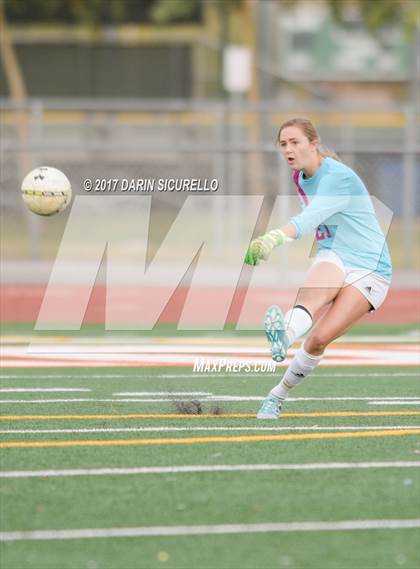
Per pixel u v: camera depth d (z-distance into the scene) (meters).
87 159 100.12
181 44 127.44
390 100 158.12
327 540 20.03
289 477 24.28
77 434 28.94
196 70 127.31
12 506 22.03
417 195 79.38
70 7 119.81
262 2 113.25
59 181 31.66
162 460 25.88
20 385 37.53
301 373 30.30
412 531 20.56
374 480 24.05
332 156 28.95
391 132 111.31
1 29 109.56
